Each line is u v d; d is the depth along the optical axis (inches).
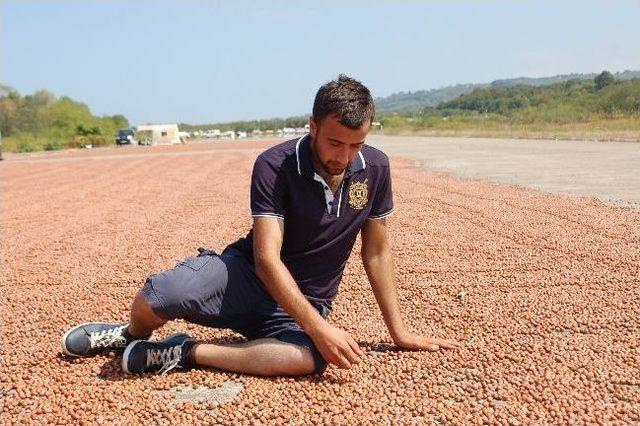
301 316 60.6
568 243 128.8
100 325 72.6
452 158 378.6
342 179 63.7
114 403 59.9
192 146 858.1
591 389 61.7
